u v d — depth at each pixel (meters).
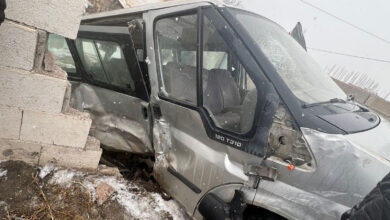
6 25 1.46
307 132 1.57
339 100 2.08
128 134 2.72
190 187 2.08
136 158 3.02
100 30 2.87
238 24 1.96
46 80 1.70
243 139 1.75
